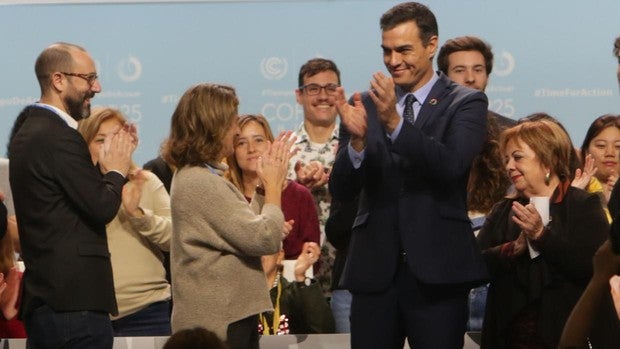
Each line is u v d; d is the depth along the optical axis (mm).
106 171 11203
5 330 12461
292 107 15953
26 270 11039
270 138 13164
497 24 15836
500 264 10898
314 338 11828
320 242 13781
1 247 12391
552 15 15789
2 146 15867
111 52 16000
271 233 10633
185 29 16000
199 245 10680
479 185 12930
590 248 10492
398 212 10469
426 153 10055
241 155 13094
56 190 10844
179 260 10758
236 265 10703
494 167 12906
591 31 15812
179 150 10773
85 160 10906
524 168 10906
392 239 10492
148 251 12438
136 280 12336
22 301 11062
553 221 10727
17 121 11250
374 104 10695
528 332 10852
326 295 13914
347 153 10461
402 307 10516
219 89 10906
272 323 12328
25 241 10977
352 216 12695
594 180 13039
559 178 10930
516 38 15828
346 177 10516
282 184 11031
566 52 15797
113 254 12352
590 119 15797
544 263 10750
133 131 11297
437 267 10336
